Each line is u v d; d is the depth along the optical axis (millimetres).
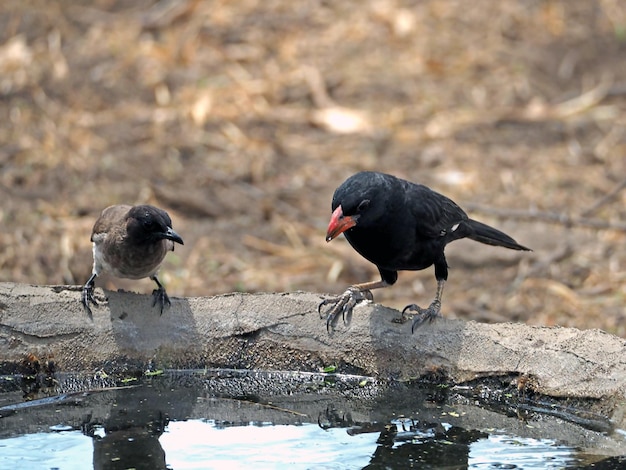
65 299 9469
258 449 8078
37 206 14977
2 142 16469
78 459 7883
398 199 9438
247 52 19172
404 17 20234
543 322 12758
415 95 18469
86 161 16141
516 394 8805
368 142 17188
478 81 18938
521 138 17500
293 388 9312
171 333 9461
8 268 13562
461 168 16547
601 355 8633
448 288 13719
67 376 9328
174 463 7824
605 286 13570
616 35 20672
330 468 7719
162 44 19281
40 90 17859
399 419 8656
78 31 19719
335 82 18609
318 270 14070
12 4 20359
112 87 18125
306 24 20172
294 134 17344
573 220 14883
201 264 14000
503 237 10711
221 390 9281
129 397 9086
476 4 21047
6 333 9297
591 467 7609
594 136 17547
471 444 8102
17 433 8359
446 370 9062
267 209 15305
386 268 9977
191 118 17375
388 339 9266
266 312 9523
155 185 15656
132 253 9430
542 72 19359
